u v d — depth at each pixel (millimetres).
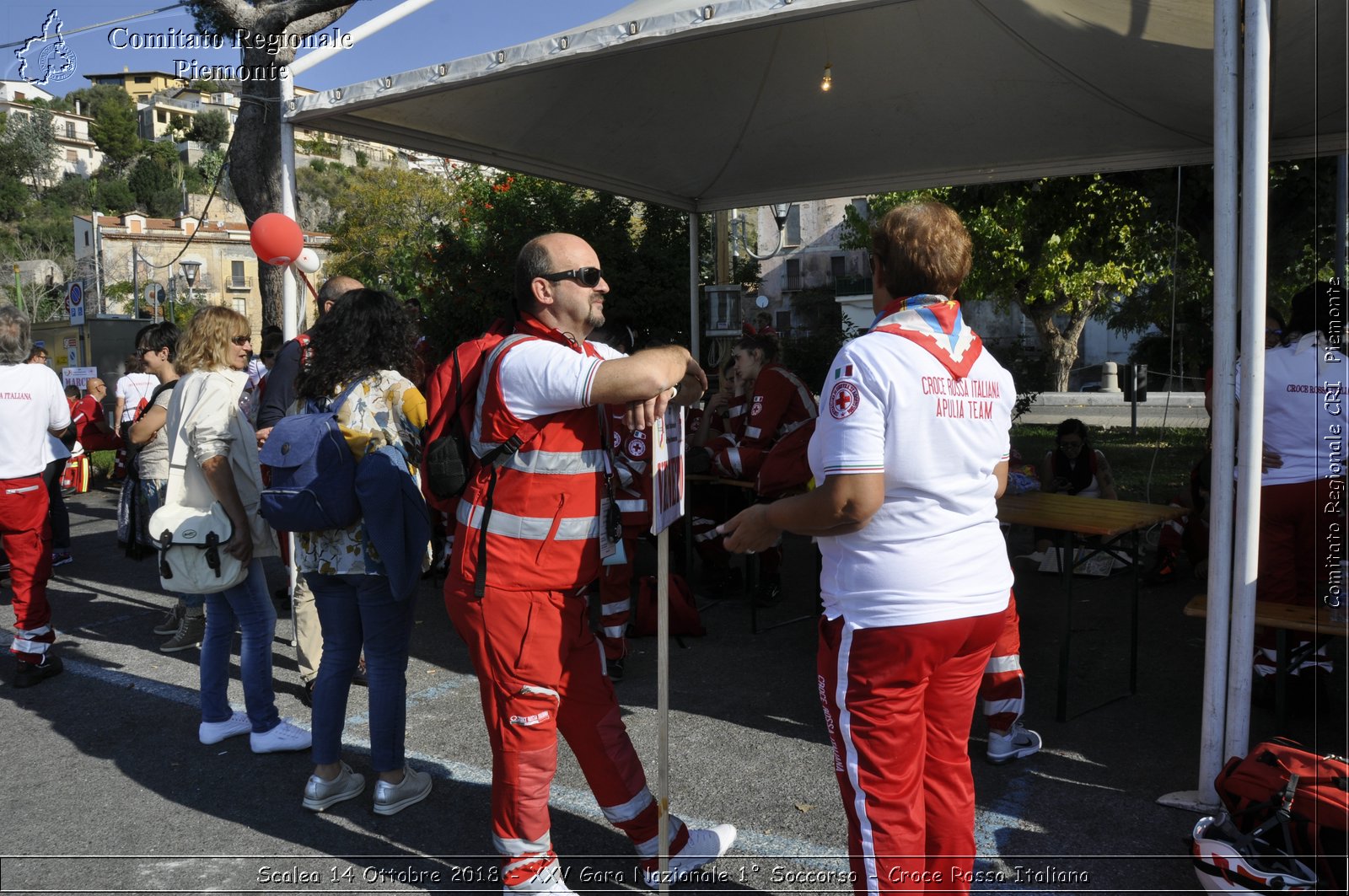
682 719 4004
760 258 12883
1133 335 35344
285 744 3730
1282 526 3709
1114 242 13430
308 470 2945
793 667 4652
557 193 11031
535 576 2451
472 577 2479
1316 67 3768
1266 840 2512
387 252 32062
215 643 3791
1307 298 3662
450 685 4527
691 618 5082
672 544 6066
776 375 5172
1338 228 6211
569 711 2635
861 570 2016
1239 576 2932
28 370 4473
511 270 10609
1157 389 26062
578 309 2498
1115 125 5852
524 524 2449
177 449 3611
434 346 10828
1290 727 3717
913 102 5637
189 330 3670
